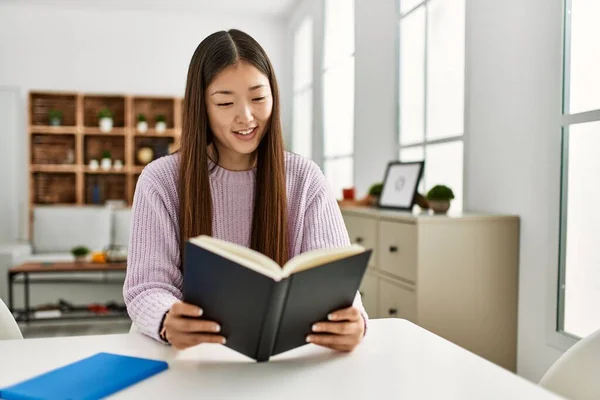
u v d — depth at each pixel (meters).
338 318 1.07
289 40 6.99
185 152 1.30
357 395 0.89
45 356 1.07
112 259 4.70
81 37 6.69
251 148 1.28
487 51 2.91
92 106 6.84
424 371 0.99
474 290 2.67
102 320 4.53
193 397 0.88
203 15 6.91
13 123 6.55
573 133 2.36
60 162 6.77
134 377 0.94
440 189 2.93
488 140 2.92
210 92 1.25
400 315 2.80
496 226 2.68
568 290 2.41
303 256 0.98
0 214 6.54
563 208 2.42
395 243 2.85
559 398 0.88
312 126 5.98
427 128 3.62
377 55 4.29
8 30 6.55
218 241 0.98
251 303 0.94
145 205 1.30
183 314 1.01
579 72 2.32
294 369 1.00
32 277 4.76
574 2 2.34
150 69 6.84
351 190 4.08
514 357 2.72
